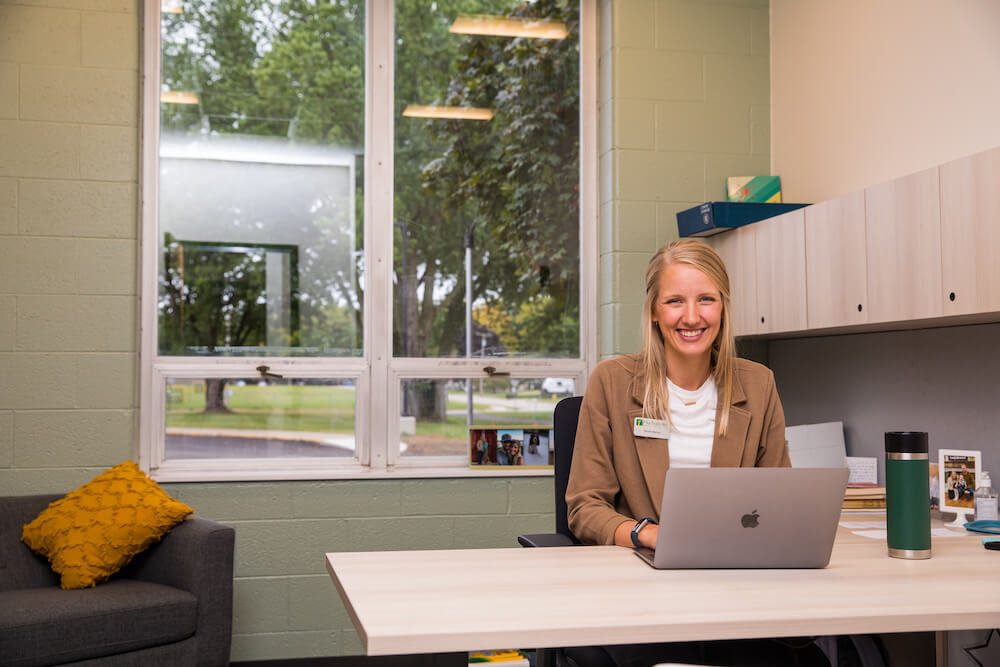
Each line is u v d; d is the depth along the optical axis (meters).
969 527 2.45
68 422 3.60
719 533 1.66
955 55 3.04
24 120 3.62
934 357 3.12
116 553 3.21
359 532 3.85
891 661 1.95
